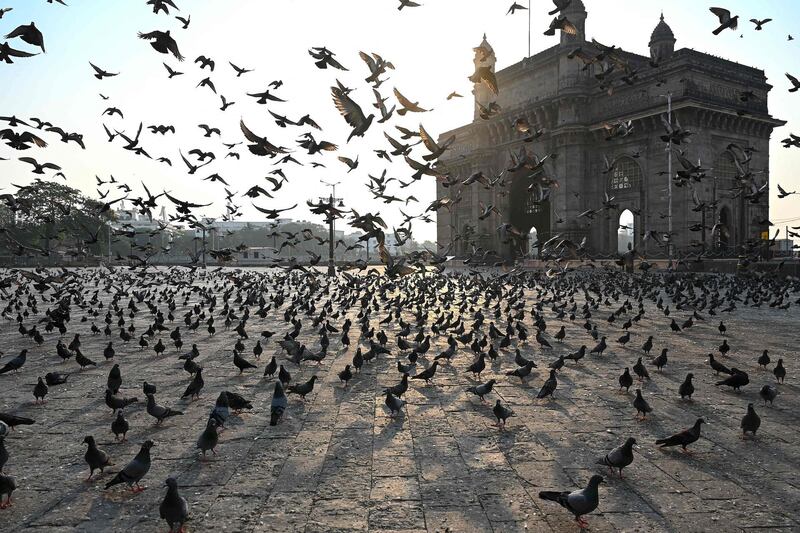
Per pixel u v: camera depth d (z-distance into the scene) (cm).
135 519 649
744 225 6338
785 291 3350
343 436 943
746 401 1148
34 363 1555
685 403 1136
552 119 7319
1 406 1121
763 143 6612
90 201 8150
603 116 6775
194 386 1162
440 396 1210
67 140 1336
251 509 673
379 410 1100
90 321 2520
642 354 1667
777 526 629
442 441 918
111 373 1181
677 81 5994
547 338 1980
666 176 6097
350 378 1330
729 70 6297
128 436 942
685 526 630
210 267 10444
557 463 820
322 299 3562
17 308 2589
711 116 5922
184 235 12781
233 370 1463
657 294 3269
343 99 921
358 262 1659
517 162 1652
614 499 699
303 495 712
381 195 1395
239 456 848
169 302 2669
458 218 9338
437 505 684
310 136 1112
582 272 5638
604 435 945
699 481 754
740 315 2619
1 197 1742
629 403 1141
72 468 803
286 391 1240
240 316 2716
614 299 3294
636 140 6438
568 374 1408
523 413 1076
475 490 727
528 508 676
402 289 3881
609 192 6788
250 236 14838
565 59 7025
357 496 709
